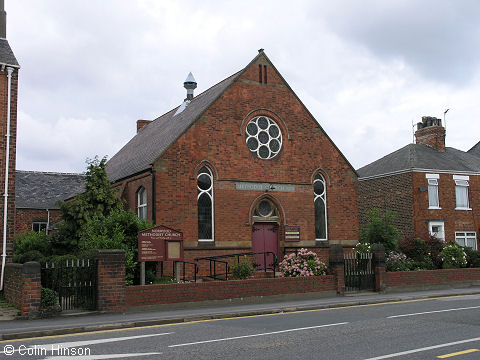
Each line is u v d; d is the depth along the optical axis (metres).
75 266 14.48
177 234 16.97
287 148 24.92
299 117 25.56
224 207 22.83
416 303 17.19
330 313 14.60
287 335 10.57
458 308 15.30
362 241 26.72
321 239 25.38
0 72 18.33
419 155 33.53
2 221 17.70
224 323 12.77
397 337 10.23
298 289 18.36
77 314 13.75
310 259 20.80
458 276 23.70
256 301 17.22
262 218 23.81
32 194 36.91
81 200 22.88
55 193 38.00
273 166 24.39
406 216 31.58
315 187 25.72
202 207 22.52
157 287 15.32
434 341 9.77
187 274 21.42
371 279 20.67
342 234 25.78
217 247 22.33
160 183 21.44
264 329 11.48
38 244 22.55
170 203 21.55
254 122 24.44
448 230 31.88
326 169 25.91
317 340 9.95
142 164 23.70
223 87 24.55
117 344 9.80
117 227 18.30
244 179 23.50
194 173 22.27
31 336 11.06
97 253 14.43
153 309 15.13
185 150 22.17
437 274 22.89
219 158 23.00
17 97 18.61
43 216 35.84
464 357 8.36
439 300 18.28
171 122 28.52
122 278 14.61
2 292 17.00
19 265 14.61
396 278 21.34
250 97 24.25
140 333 11.24
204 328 11.84
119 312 14.41
